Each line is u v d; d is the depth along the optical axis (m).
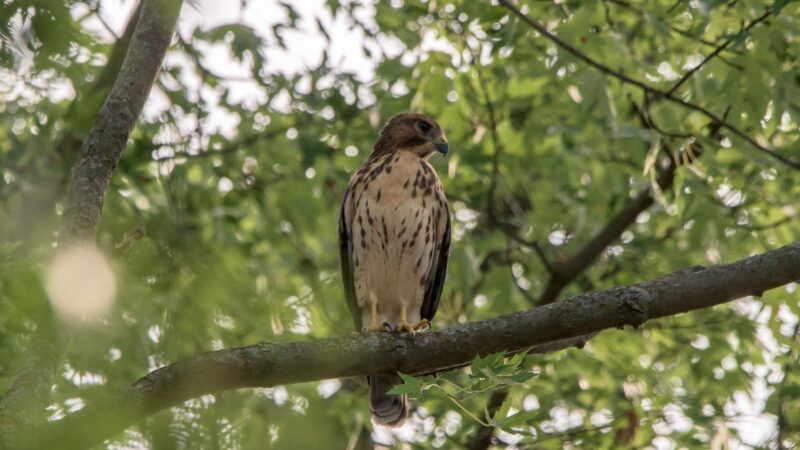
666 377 15.47
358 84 15.61
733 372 15.41
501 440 13.28
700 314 15.61
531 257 17.41
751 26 10.30
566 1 12.15
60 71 7.98
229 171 15.68
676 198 12.76
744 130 13.07
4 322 6.33
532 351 8.79
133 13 11.07
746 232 14.80
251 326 10.38
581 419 14.09
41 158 11.65
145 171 14.02
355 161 16.62
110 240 8.58
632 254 16.88
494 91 15.22
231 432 5.59
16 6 5.20
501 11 11.88
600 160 16.05
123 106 7.31
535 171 16.53
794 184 14.00
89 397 6.81
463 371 12.70
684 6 11.24
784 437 13.73
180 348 7.45
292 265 15.26
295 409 6.38
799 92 11.05
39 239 9.60
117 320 7.43
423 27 14.00
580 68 12.63
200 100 13.95
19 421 5.82
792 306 14.34
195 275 7.26
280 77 14.79
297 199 16.34
